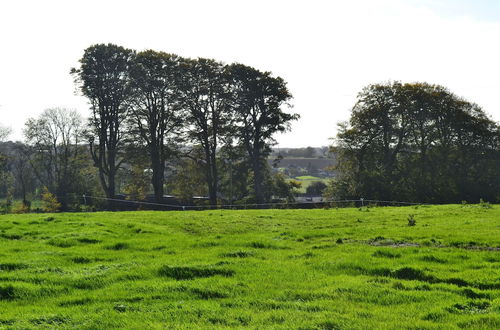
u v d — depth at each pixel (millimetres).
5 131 76312
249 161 68750
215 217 29844
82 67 62062
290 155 174125
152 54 63312
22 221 25453
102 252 16844
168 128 66000
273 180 71688
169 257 15758
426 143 66312
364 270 13203
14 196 89312
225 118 66625
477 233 19703
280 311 9508
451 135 66125
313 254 15906
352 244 18062
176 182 72375
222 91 65938
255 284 11727
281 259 15312
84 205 69375
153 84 62719
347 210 34781
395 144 66562
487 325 8453
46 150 73812
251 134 66562
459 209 32594
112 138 65562
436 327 8414
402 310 9531
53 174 77750
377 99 66062
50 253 16406
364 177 62812
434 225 23516
